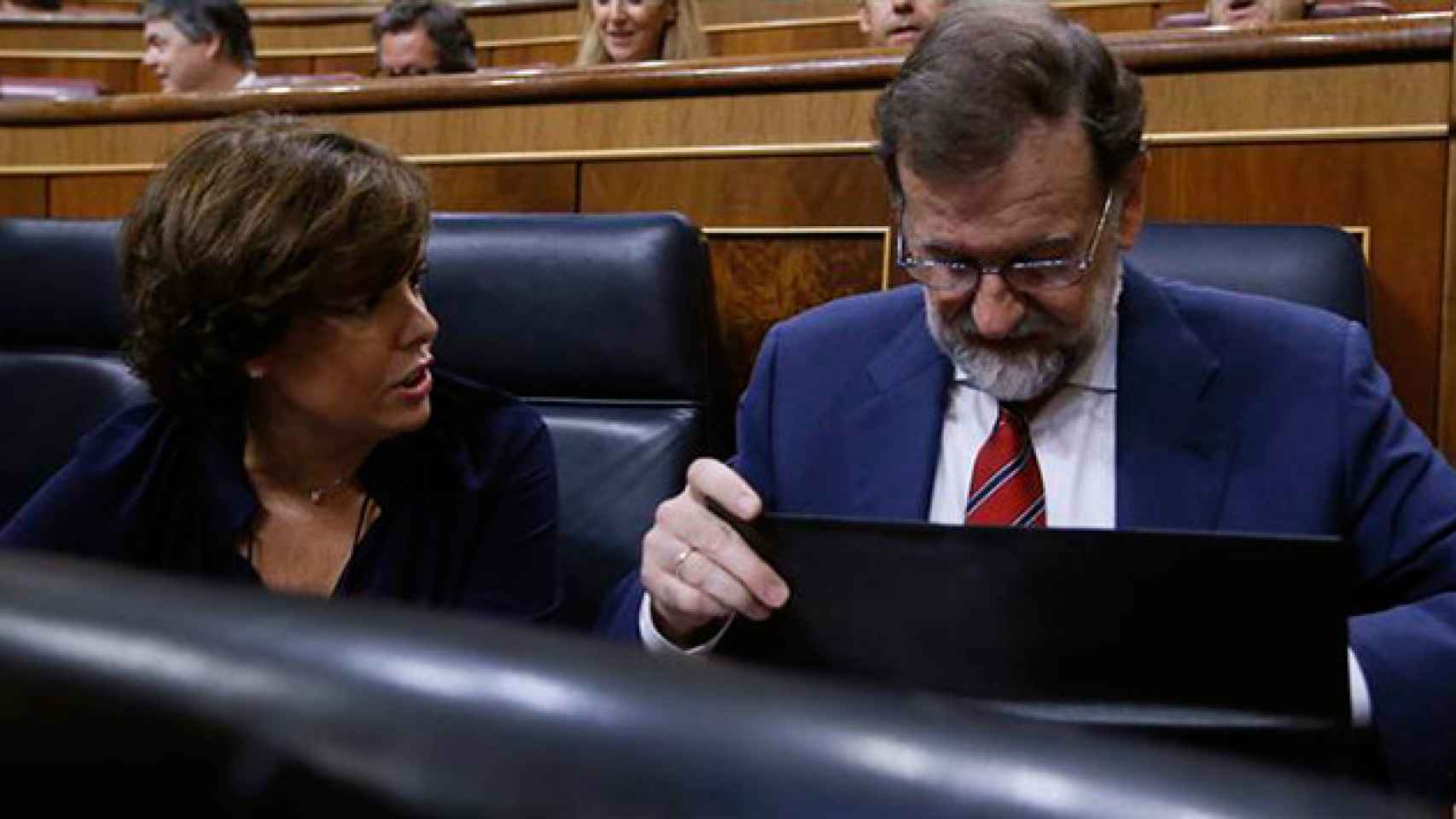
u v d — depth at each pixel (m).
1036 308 0.50
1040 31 0.49
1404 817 0.05
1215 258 0.66
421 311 0.57
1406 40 0.72
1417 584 0.51
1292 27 0.74
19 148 1.17
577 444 0.72
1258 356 0.54
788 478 0.57
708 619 0.46
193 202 0.53
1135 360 0.54
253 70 1.92
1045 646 0.38
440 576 0.59
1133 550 0.38
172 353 0.55
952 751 0.06
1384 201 0.73
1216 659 0.37
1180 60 0.76
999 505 0.53
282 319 0.53
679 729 0.06
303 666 0.06
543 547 0.61
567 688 0.06
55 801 0.06
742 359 0.88
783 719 0.06
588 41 1.61
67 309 0.88
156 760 0.06
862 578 0.40
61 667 0.06
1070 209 0.49
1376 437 0.52
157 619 0.06
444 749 0.06
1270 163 0.75
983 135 0.48
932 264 0.51
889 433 0.56
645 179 0.92
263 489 0.59
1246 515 0.51
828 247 0.86
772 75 0.86
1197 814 0.05
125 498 0.58
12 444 0.87
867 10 1.46
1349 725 0.36
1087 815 0.05
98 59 2.78
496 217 0.76
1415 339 0.72
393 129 1.00
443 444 0.60
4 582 0.07
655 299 0.72
